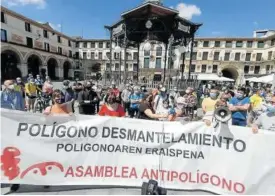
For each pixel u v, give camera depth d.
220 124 3.20
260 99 7.08
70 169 3.18
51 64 44.31
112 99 4.09
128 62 46.69
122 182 3.25
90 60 52.78
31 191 3.12
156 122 3.27
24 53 33.88
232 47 45.94
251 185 3.10
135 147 3.27
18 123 3.05
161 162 3.26
